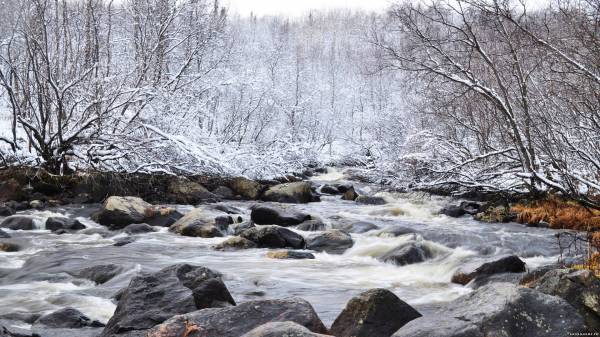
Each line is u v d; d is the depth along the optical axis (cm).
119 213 1385
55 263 976
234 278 896
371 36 1894
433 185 1895
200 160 1870
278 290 827
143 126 1862
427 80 1902
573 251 1078
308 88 5138
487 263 870
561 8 1209
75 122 1861
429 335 386
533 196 1565
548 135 1314
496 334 378
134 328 535
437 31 1723
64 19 2070
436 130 2362
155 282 601
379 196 2083
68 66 2019
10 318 661
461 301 435
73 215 1520
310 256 1085
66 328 609
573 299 445
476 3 1466
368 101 5491
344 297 791
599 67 1117
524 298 405
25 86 1867
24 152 1861
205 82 2512
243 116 2964
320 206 1962
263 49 4619
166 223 1402
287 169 2762
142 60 2097
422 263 1031
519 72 1457
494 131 1944
